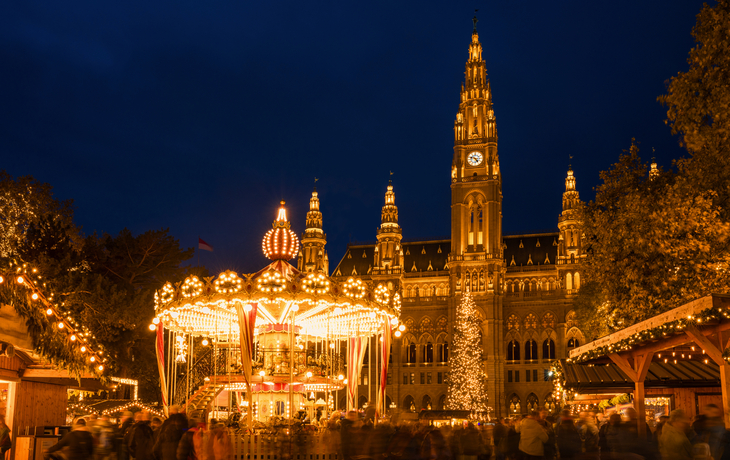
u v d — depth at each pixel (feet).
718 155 94.53
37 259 157.58
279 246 115.55
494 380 402.52
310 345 143.95
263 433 89.20
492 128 440.86
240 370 117.39
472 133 442.50
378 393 116.67
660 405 108.17
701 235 99.55
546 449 73.77
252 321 100.27
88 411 124.36
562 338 407.44
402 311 437.99
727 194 98.12
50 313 74.49
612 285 118.42
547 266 437.17
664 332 66.23
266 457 87.86
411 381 426.51
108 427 61.11
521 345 415.44
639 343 76.38
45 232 177.47
